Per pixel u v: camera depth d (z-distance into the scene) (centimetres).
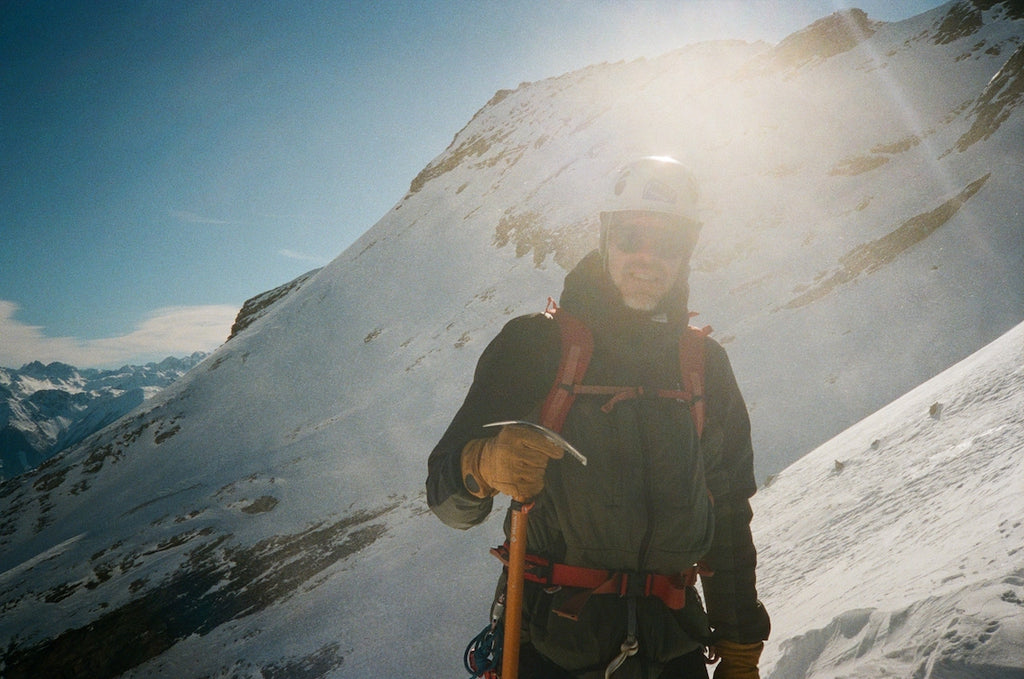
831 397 4012
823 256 5922
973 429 609
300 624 4678
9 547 8688
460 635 4106
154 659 4912
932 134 7138
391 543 5416
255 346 11775
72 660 4984
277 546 5831
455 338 9206
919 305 4484
